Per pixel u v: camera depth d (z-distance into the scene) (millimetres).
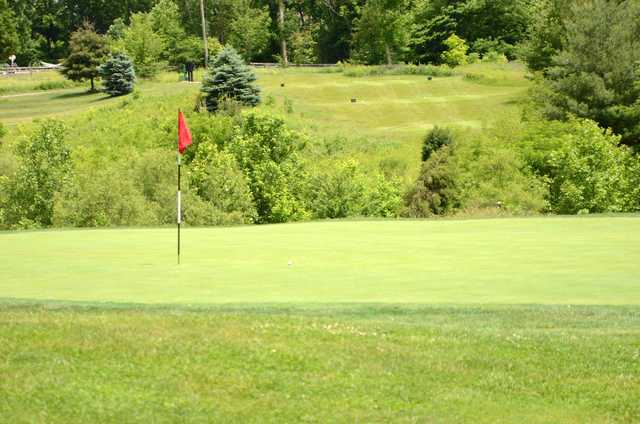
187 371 11883
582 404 11359
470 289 18234
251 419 10508
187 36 134625
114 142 71938
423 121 83250
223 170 54625
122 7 165500
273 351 12773
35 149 52719
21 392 11016
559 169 54062
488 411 11008
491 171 54938
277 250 24938
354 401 11125
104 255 24188
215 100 78812
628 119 69875
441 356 12914
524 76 91125
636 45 72375
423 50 131625
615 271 20344
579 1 83938
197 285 18953
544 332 14375
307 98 90750
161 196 50219
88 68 107062
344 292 17969
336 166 59062
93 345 12844
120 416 10469
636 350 13383
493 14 130250
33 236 29953
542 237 27266
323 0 144750
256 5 146250
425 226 31578
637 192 52719
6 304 16344
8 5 151250
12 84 116438
